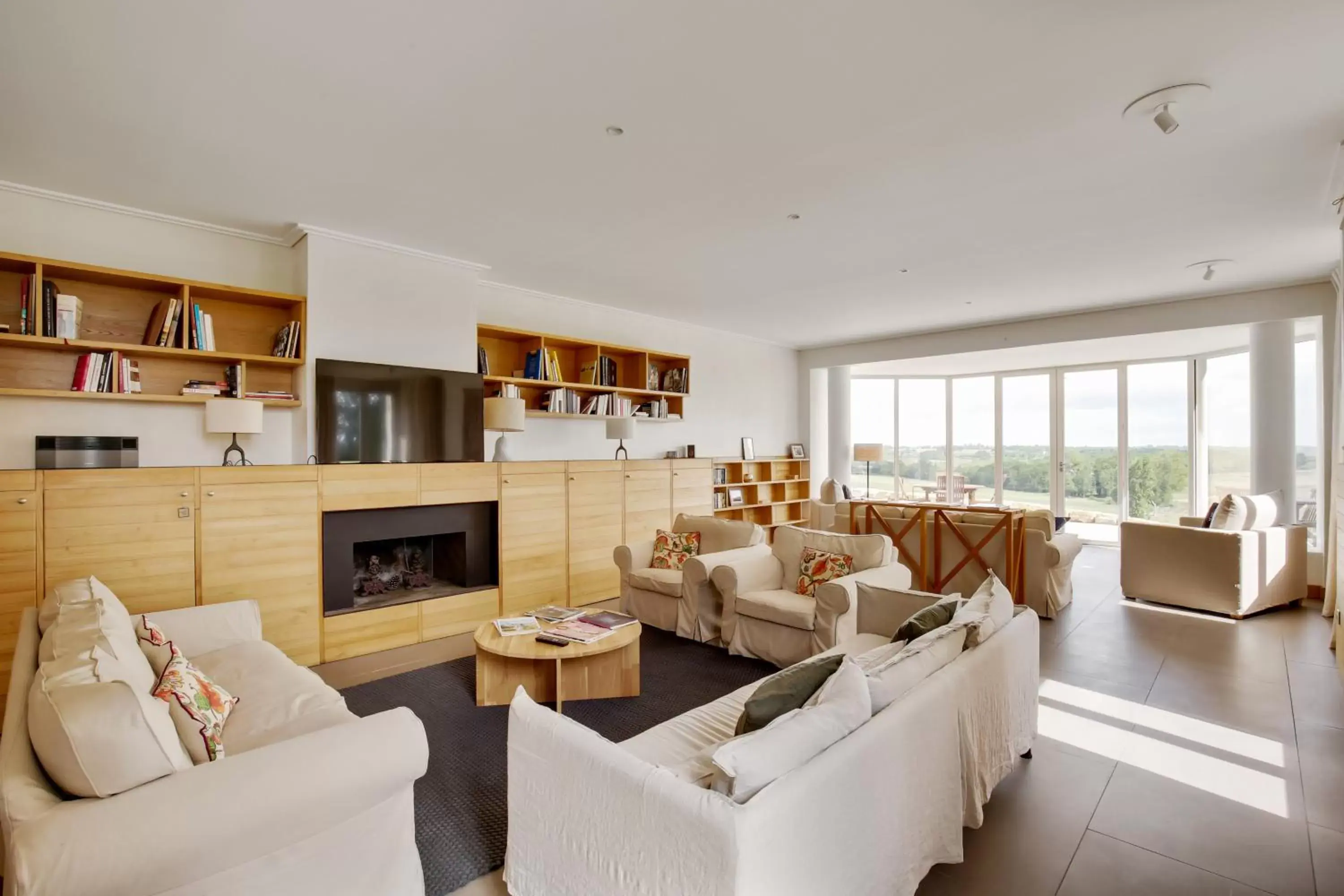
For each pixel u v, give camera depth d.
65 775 1.26
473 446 4.77
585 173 3.23
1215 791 2.41
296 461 4.09
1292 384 5.47
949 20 2.04
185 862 1.27
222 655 2.73
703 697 3.35
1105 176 3.26
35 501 3.00
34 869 1.12
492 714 3.13
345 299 4.19
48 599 2.41
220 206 3.65
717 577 4.10
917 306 6.32
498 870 1.97
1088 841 2.11
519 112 2.63
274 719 2.11
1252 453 5.65
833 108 2.60
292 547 3.75
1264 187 3.39
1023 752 2.61
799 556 4.31
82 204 3.56
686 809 1.31
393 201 3.59
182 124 2.72
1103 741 2.83
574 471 5.26
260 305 4.14
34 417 3.41
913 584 5.61
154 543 3.30
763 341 8.38
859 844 1.53
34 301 3.23
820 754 1.50
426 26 2.08
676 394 6.68
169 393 3.80
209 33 2.11
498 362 5.55
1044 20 2.04
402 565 4.66
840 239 4.27
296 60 2.27
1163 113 2.53
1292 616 4.94
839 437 8.73
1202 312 5.82
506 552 4.76
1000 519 5.08
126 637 1.99
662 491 6.05
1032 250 4.50
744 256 4.66
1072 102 2.55
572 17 2.03
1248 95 2.48
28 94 2.48
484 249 4.48
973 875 1.94
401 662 3.89
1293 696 3.31
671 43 2.17
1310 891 1.86
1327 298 5.25
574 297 5.99
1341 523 3.76
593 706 3.23
